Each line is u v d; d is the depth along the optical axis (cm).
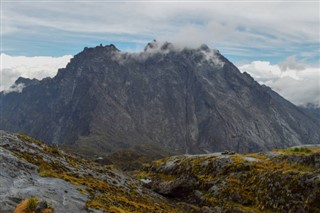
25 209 4303
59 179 6419
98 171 9269
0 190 4881
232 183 8656
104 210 5572
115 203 6406
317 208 6353
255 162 9356
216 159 10562
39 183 5775
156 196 9500
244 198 7888
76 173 7544
